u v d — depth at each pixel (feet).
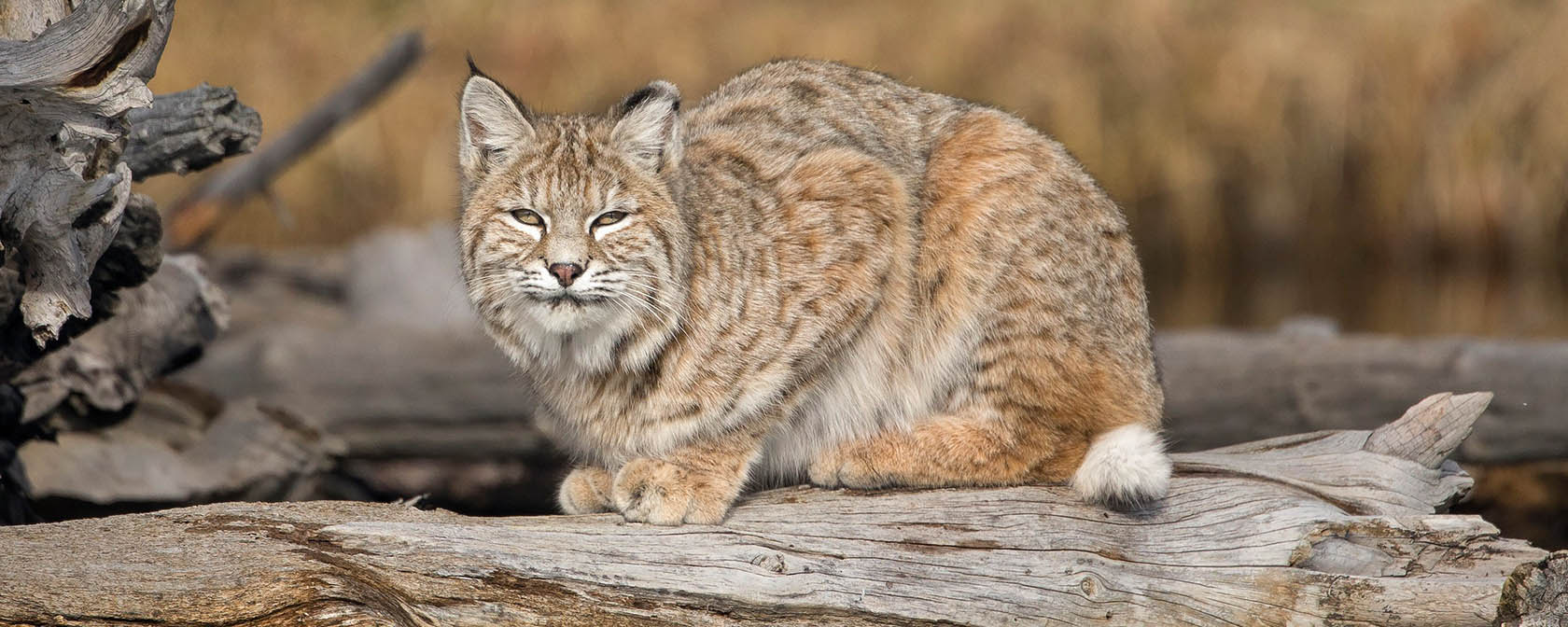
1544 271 118.52
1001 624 32.22
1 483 40.60
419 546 29.04
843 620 31.45
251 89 117.08
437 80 119.55
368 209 113.60
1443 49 121.08
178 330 44.96
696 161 37.55
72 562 27.71
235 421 53.93
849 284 36.73
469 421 61.21
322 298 87.51
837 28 125.29
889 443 37.93
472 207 36.29
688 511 34.09
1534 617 30.12
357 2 126.52
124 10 26.17
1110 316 39.14
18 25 30.01
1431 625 32.19
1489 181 119.03
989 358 38.04
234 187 73.56
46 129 28.09
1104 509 34.50
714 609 30.63
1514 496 57.88
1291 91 122.21
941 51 124.06
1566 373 56.08
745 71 44.42
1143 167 122.21
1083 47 124.77
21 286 31.60
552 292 34.53
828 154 37.91
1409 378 57.93
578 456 39.83
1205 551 33.68
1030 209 38.04
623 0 127.34
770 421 36.37
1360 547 33.42
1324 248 122.42
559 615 29.63
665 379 35.50
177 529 29.35
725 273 35.58
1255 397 59.62
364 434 61.77
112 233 30.71
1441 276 117.29
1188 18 125.80
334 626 27.63
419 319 80.69
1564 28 119.85
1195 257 121.80
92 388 43.14
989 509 34.19
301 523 29.81
